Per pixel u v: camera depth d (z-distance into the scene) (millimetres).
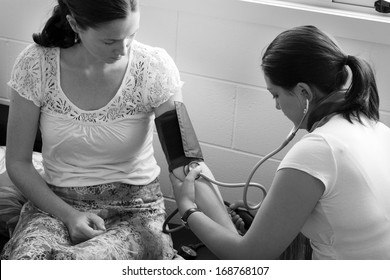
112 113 1956
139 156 2053
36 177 1988
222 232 1725
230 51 2309
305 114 1621
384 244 1610
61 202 1949
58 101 1945
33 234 1858
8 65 2594
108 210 2008
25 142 1985
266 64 1619
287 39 1600
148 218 2037
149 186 2076
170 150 1967
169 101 1994
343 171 1559
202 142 2443
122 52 1814
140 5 2367
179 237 2229
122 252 1869
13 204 2203
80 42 1925
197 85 2385
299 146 1583
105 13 1717
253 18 2234
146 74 1965
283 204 1577
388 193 1613
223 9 2256
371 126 1651
